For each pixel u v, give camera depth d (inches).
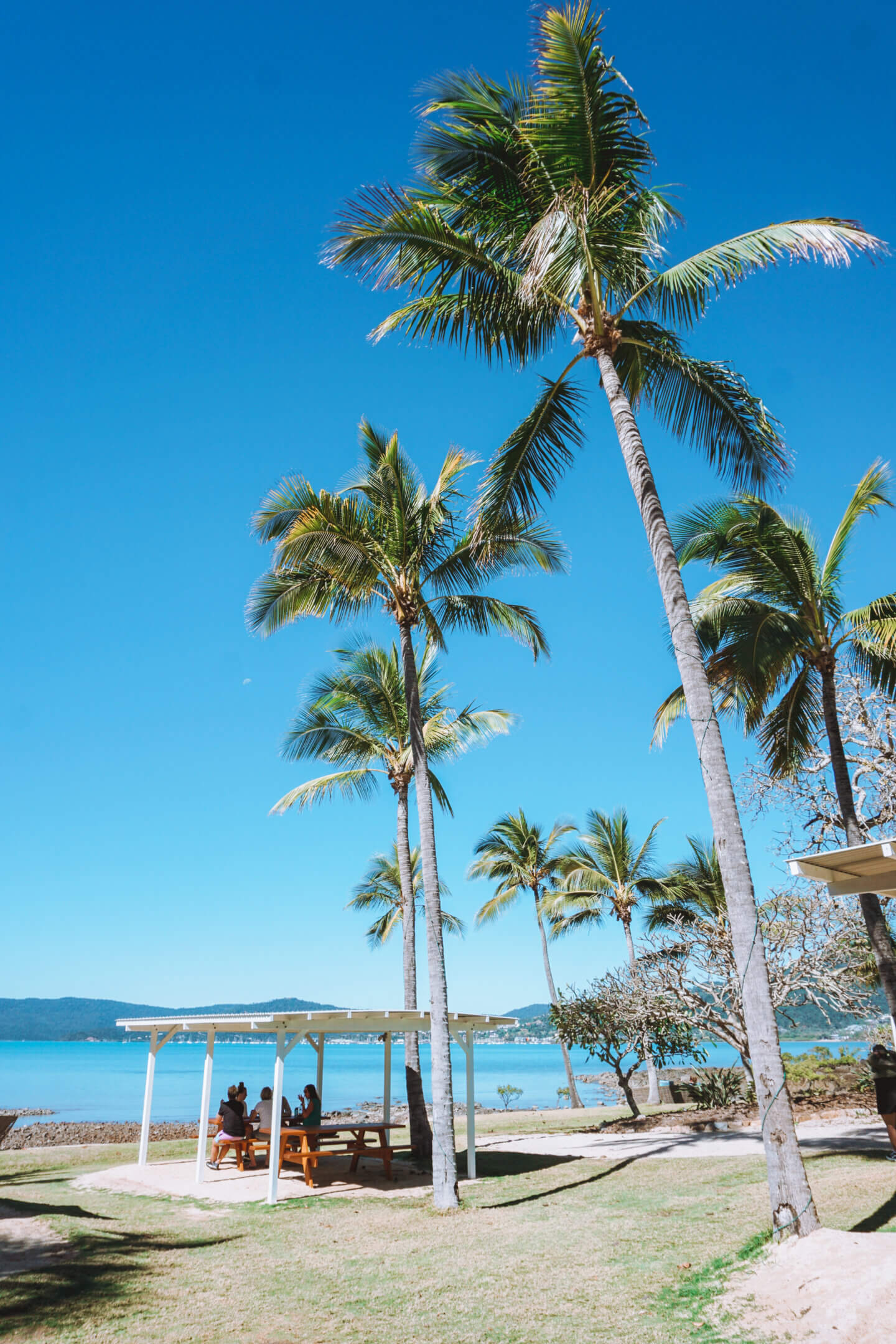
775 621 528.1
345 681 765.3
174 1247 352.8
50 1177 570.3
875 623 525.0
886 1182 339.0
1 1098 2015.3
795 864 300.4
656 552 350.0
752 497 536.1
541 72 381.4
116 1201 462.0
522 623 548.7
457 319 432.5
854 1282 218.7
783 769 629.3
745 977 288.8
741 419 418.6
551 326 431.8
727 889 300.8
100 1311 262.5
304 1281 296.8
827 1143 495.8
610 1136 706.8
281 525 500.4
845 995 698.8
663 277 388.2
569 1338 220.5
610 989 809.5
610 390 384.8
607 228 398.0
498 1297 262.8
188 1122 1364.4
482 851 1359.5
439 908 467.2
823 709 552.7
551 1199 421.1
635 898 1244.5
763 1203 344.5
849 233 327.0
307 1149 522.3
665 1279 259.4
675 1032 794.8
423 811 482.9
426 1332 235.9
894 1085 371.2
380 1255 331.9
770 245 353.4
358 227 394.9
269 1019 478.3
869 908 504.1
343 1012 494.0
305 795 783.7
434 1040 446.3
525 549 519.2
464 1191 469.7
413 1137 637.3
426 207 410.9
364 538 510.0
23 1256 330.6
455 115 402.0
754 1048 282.8
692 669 327.9
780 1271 241.8
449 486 547.2
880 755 631.8
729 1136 618.8
